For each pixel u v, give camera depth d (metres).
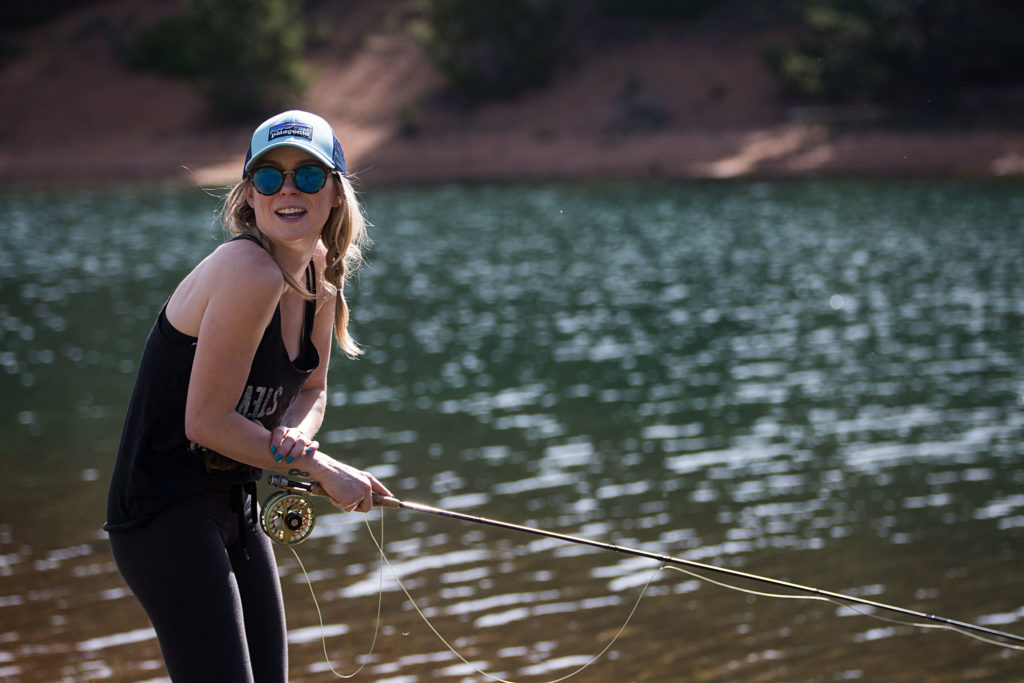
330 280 2.82
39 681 4.74
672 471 8.30
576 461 8.62
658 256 21.72
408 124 47.28
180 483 2.56
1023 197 29.11
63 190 39.69
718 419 9.91
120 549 2.58
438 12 48.91
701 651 5.06
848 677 4.75
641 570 6.15
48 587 5.89
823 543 6.60
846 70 43.91
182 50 52.91
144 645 5.13
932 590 5.77
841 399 10.56
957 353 12.49
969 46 42.78
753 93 45.97
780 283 18.05
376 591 5.86
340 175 2.67
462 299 17.42
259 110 49.69
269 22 48.81
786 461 8.52
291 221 2.58
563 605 5.66
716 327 14.59
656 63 49.00
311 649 5.12
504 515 7.27
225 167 43.47
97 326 15.18
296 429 2.63
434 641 5.20
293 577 6.08
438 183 39.62
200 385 2.48
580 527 6.98
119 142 48.16
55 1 59.84
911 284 17.41
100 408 10.45
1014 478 7.88
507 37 49.28
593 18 52.47
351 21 57.94
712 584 5.92
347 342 3.03
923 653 5.00
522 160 42.31
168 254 23.12
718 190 34.53
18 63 54.81
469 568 6.21
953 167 36.31
